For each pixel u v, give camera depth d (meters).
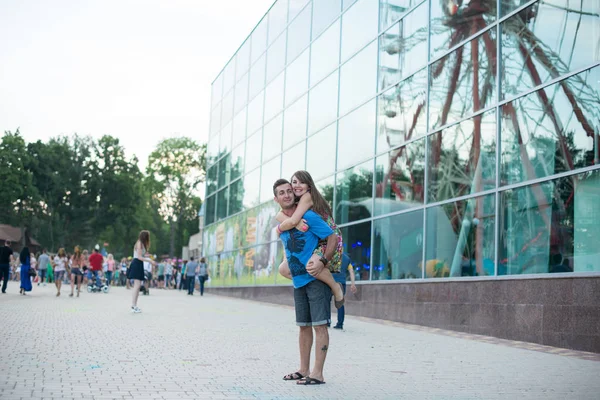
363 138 19.80
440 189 15.71
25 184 75.81
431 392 6.34
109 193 81.88
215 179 38.22
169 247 103.44
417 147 16.86
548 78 12.50
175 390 5.87
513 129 13.35
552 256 12.07
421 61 16.95
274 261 27.22
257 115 30.78
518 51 13.38
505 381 7.18
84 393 5.50
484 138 14.24
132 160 84.56
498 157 13.68
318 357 6.68
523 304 12.36
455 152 15.23
